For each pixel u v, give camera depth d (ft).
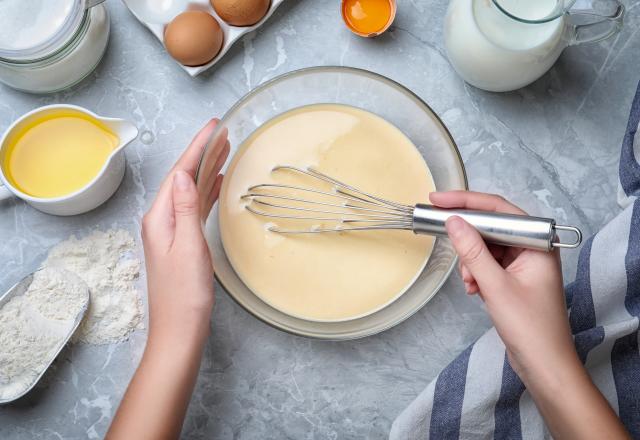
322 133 3.57
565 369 2.86
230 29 3.67
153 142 3.73
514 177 3.71
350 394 3.59
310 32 3.78
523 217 2.81
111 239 3.63
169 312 3.17
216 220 3.56
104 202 3.68
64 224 3.67
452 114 3.75
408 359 3.60
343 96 3.62
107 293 3.60
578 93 3.73
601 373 3.39
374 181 3.53
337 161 3.55
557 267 2.98
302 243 3.51
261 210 3.52
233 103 3.76
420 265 3.50
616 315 3.41
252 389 3.59
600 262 3.35
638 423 3.36
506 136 3.73
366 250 3.51
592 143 3.72
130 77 3.76
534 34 3.26
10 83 3.60
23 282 3.49
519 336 2.87
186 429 3.57
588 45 3.73
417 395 3.59
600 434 2.81
